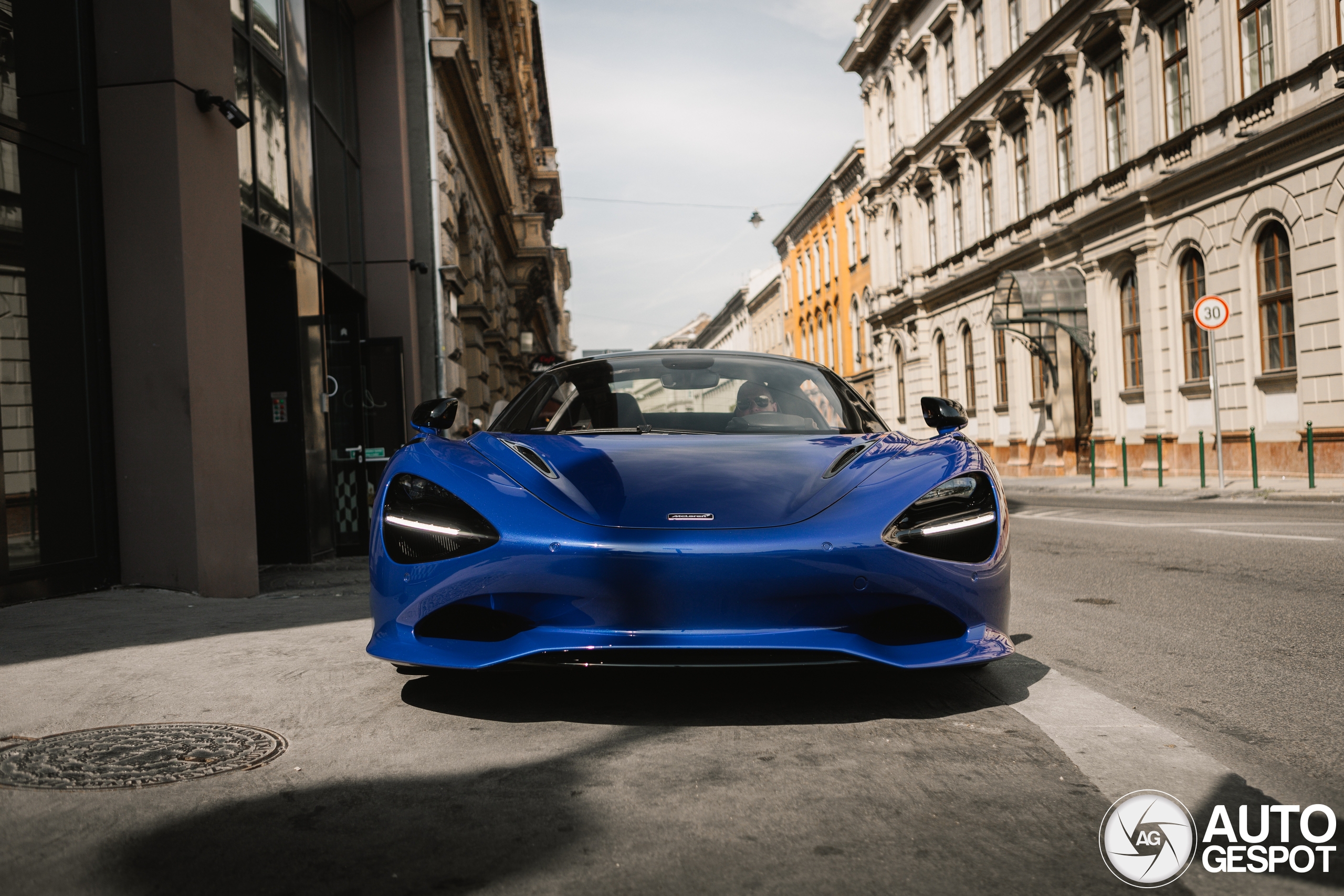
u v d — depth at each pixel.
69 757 2.52
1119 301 19.27
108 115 5.42
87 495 5.32
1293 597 5.14
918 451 3.29
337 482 9.35
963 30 26.27
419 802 2.21
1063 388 21.45
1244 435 15.41
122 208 5.42
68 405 5.20
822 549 2.76
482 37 19.88
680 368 4.34
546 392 4.20
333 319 9.66
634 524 2.80
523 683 3.29
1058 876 1.83
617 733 2.73
